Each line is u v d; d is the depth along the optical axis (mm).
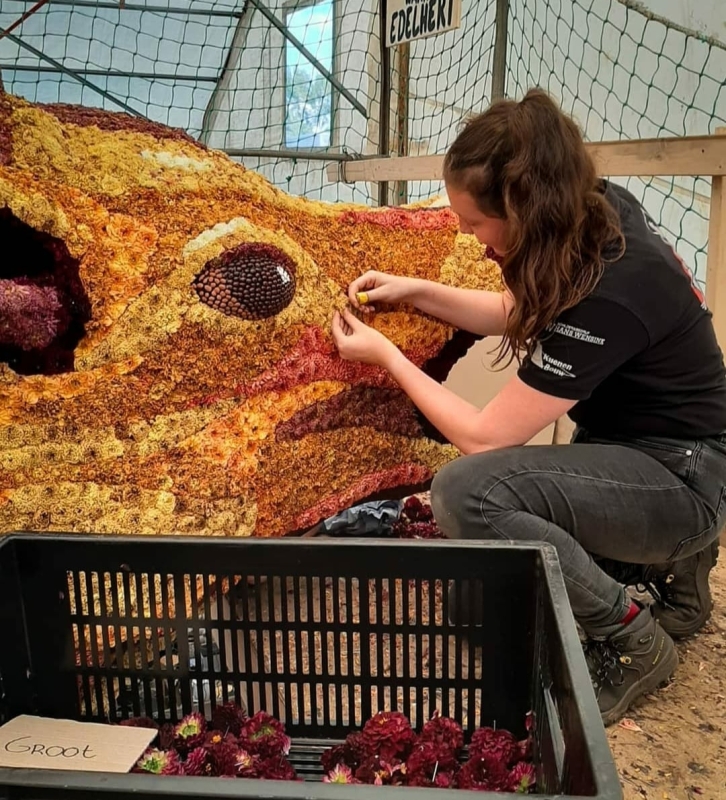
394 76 3182
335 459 1345
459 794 506
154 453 1097
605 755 531
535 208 1004
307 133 4648
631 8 2379
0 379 982
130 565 895
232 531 1179
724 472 1182
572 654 665
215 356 1124
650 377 1144
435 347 1453
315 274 1234
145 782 535
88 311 1027
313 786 526
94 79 4961
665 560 1219
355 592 1403
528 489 1150
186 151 1099
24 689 921
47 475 1023
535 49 2846
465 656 1288
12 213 929
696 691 1273
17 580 899
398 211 1374
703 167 1562
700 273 2328
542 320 1062
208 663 940
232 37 4832
